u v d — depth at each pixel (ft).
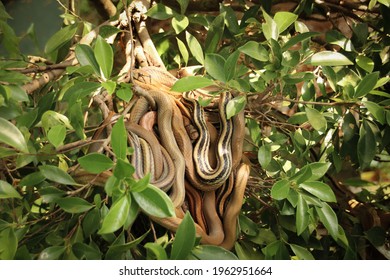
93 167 3.66
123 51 5.99
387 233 5.80
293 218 4.90
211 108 4.78
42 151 4.36
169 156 4.42
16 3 7.34
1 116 4.08
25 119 4.30
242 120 4.61
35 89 4.98
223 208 4.59
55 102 4.96
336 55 4.46
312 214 4.64
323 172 4.43
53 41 4.94
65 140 5.27
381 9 5.61
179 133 4.55
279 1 6.13
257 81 4.45
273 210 5.02
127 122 4.48
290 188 4.41
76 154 5.29
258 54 4.38
